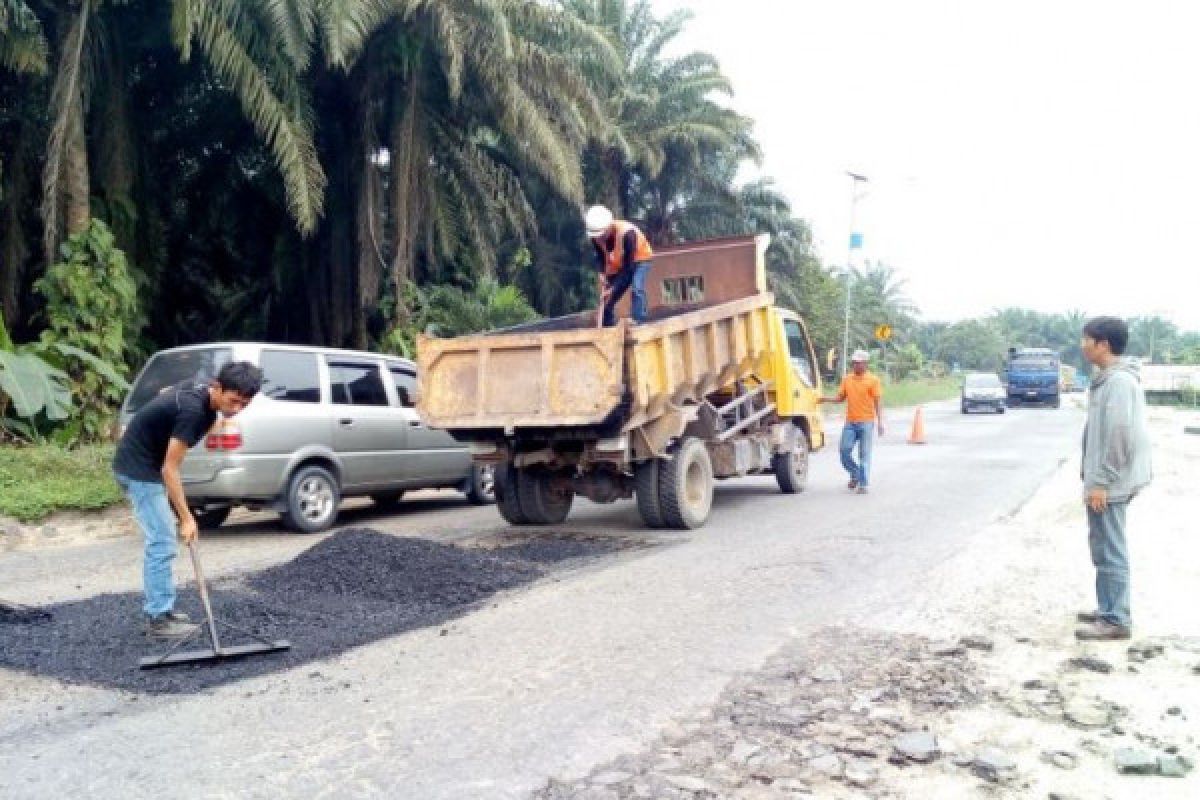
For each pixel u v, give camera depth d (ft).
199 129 63.21
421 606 22.38
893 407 143.23
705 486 33.94
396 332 64.08
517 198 72.84
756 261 39.19
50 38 49.26
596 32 67.82
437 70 63.00
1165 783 13.02
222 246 72.95
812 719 15.25
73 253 45.55
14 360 39.04
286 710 15.66
